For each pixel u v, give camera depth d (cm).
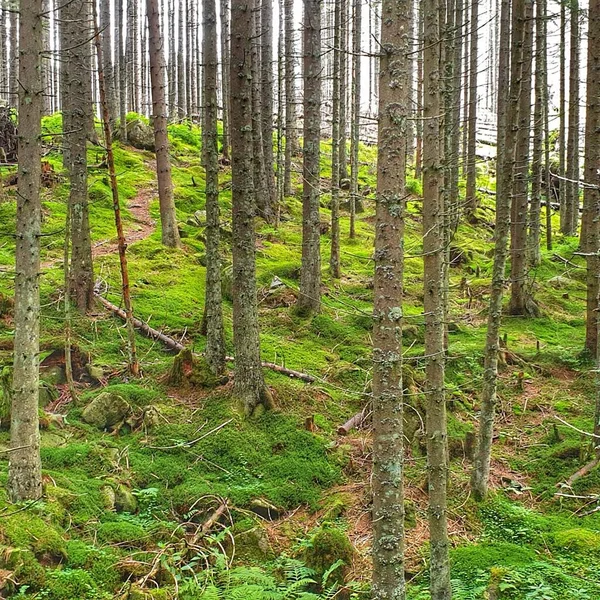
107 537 669
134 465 819
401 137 478
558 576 655
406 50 473
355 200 2295
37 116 607
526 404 1115
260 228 2017
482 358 1268
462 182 3061
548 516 808
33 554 572
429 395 631
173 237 1666
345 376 1123
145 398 957
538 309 1552
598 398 897
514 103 749
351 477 869
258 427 927
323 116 4200
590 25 1149
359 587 625
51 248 1530
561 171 2322
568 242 2139
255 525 737
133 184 2191
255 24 2370
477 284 1783
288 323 1346
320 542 671
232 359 1108
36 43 598
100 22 2722
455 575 674
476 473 829
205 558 643
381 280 492
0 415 827
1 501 629
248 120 920
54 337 1063
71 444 838
